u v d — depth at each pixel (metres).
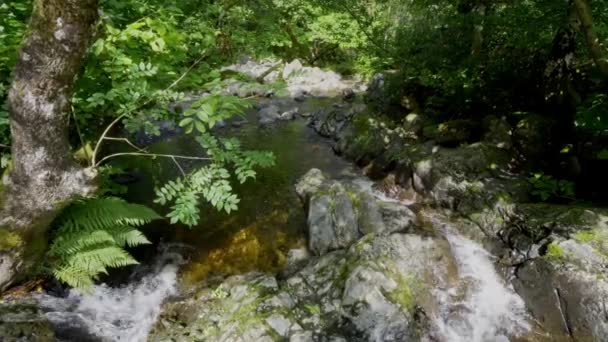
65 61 2.95
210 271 4.70
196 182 3.54
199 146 7.83
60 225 3.91
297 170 7.40
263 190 6.49
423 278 4.41
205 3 6.02
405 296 4.05
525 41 6.66
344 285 4.14
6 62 3.54
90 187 3.54
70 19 2.81
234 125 9.77
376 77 11.08
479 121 7.29
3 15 3.69
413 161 6.64
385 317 3.86
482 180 5.84
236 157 3.55
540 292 4.23
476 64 7.29
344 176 7.30
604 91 5.72
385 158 7.32
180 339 3.74
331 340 3.74
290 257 4.98
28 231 3.49
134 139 7.33
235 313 3.94
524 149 6.29
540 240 4.57
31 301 3.82
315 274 4.43
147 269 4.66
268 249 5.13
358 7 10.14
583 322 3.83
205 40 5.02
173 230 5.35
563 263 4.12
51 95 3.04
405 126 8.09
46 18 2.79
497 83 7.41
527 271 4.40
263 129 9.69
